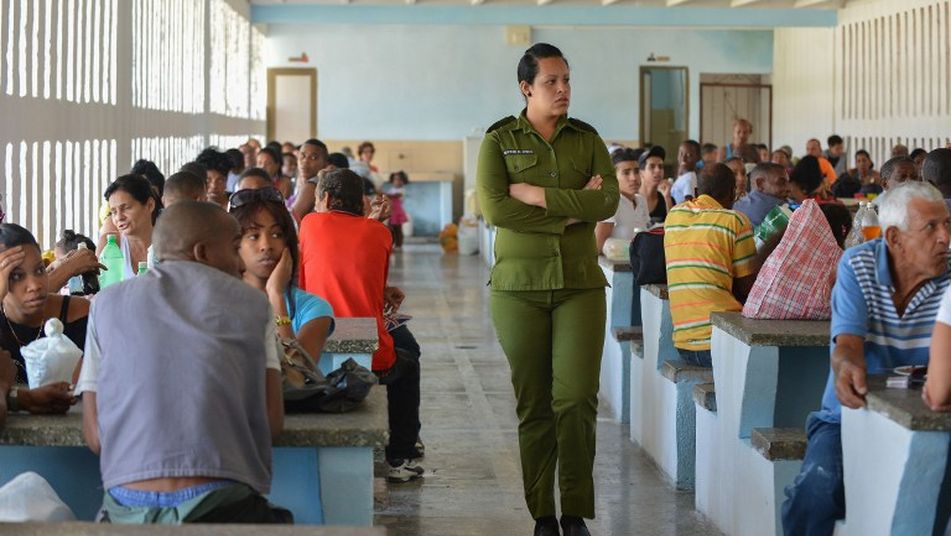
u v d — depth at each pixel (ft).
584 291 16.76
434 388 29.43
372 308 19.38
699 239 19.57
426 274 56.08
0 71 21.88
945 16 54.95
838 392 12.64
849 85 66.69
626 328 25.75
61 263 15.97
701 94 79.92
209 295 10.71
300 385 12.22
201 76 53.16
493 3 64.49
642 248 22.33
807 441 14.64
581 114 78.28
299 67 77.05
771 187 25.63
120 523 9.74
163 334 10.46
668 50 78.48
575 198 16.26
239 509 10.26
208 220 11.13
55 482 12.26
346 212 19.80
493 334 38.09
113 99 33.40
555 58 16.61
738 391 16.55
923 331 13.24
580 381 16.57
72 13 28.27
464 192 76.38
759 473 15.88
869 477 12.38
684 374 20.03
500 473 21.49
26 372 13.67
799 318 16.84
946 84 55.01
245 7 64.64
